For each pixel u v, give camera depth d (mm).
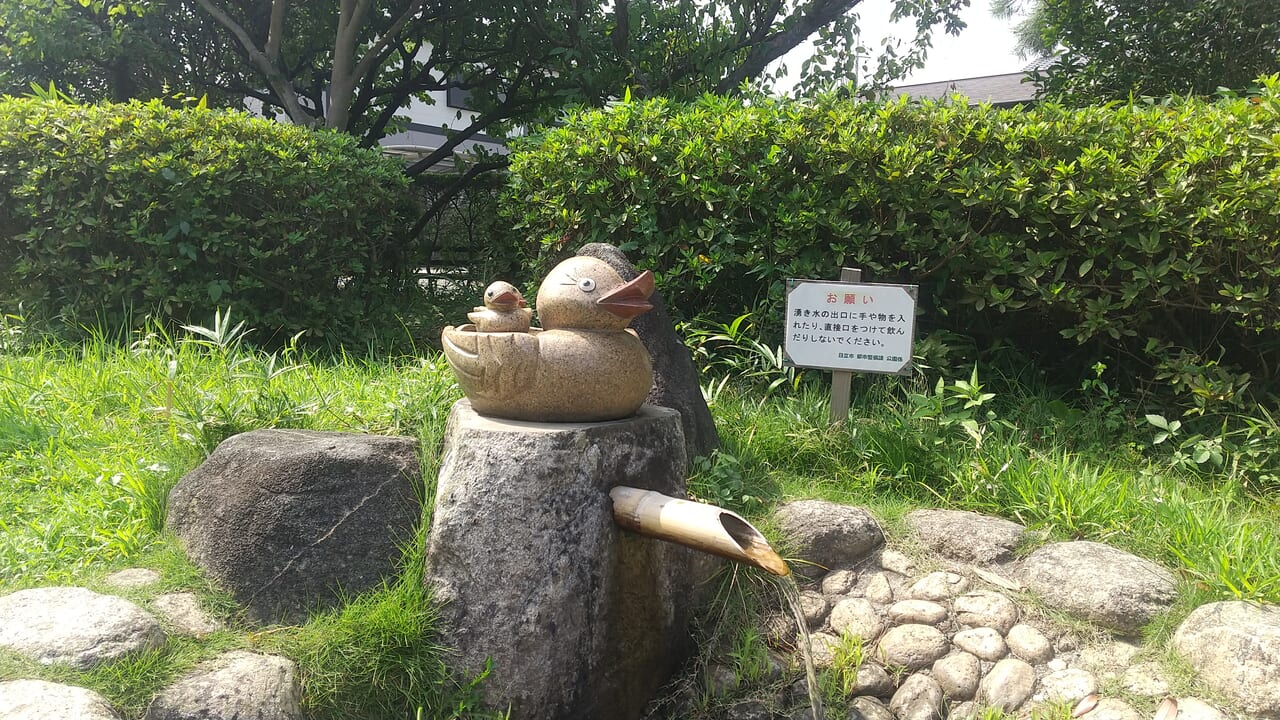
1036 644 2621
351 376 4078
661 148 4324
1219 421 3738
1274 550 2768
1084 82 6609
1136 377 4039
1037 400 3965
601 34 7059
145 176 4750
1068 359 4320
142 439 3334
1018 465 3295
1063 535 3006
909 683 2615
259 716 2070
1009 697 2506
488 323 2607
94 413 3648
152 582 2492
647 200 4344
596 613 2465
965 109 4129
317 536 2504
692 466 3299
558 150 4629
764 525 3096
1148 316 3854
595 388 2512
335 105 7207
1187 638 2451
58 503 2918
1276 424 3609
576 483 2426
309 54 8727
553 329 2604
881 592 2910
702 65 6969
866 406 3979
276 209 5219
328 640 2346
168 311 4754
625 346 2584
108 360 4066
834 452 3553
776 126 4250
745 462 3477
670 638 2699
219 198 4934
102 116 4816
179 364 3900
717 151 4254
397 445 2771
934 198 4062
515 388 2494
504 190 6383
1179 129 3834
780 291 4160
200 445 3113
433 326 5914
